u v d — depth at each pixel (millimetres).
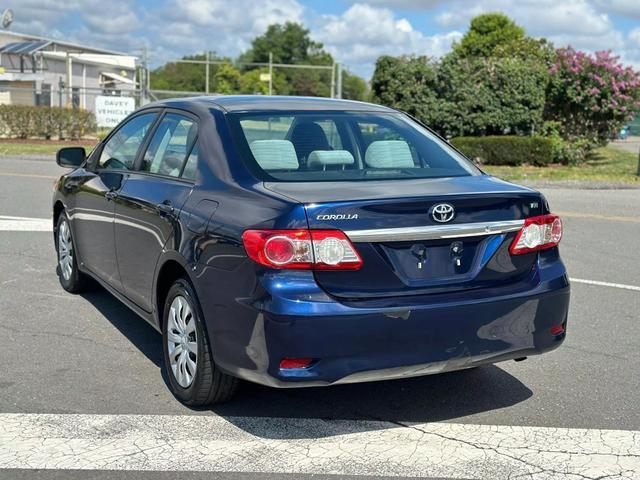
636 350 5707
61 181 6785
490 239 4129
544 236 4305
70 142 26594
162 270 4680
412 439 4094
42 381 4828
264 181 4195
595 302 7074
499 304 4062
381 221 3832
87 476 3607
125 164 5648
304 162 4457
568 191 16938
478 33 70250
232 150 4441
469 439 4109
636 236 10602
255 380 3895
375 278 3846
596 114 24188
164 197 4715
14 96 40344
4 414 4297
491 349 4082
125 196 5254
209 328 4098
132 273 5211
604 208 13680
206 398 4340
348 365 3781
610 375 5156
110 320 6168
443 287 3990
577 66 23484
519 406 4586
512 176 18781
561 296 4320
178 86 99875
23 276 7520
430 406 4562
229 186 4238
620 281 7918
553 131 23500
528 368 5270
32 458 3775
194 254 4203
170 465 3734
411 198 3871
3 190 13602
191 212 4348
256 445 3977
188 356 4414
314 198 3846
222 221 4059
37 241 9188
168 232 4543
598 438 4145
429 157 4844
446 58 23719
